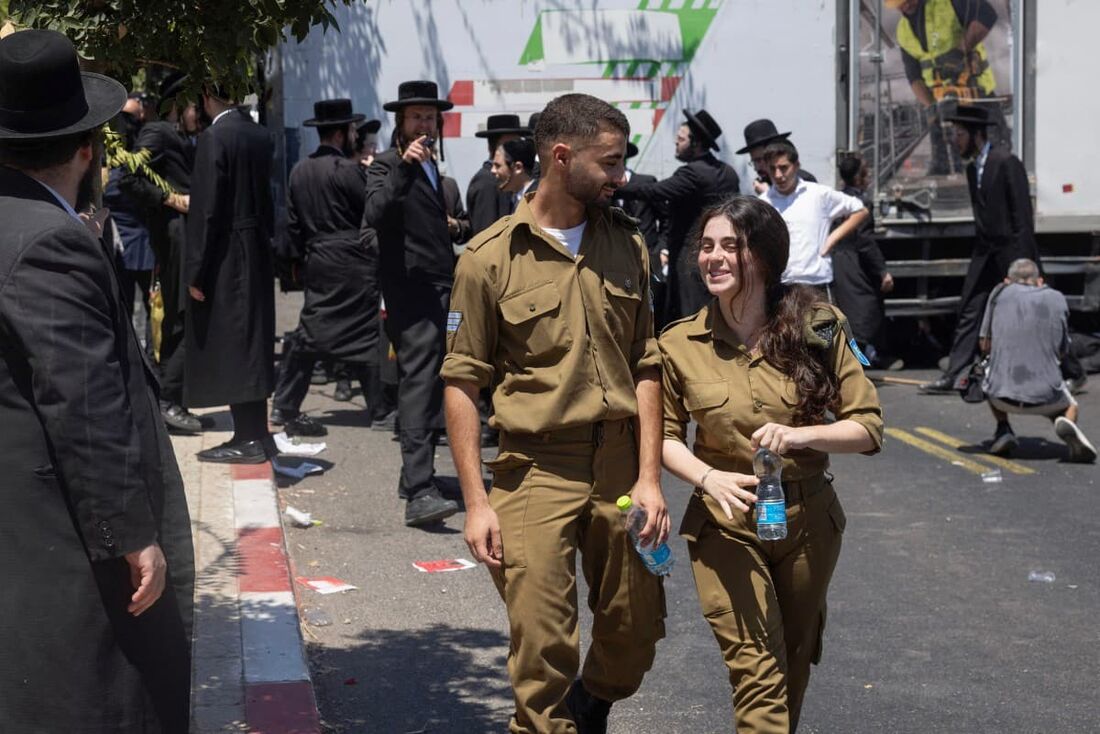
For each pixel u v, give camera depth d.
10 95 3.28
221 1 4.22
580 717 4.31
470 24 11.44
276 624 5.60
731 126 11.91
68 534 3.24
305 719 4.71
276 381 10.95
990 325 9.62
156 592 3.26
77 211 3.51
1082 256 12.84
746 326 4.08
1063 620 6.25
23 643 3.22
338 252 9.66
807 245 10.84
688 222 10.40
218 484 7.83
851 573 6.96
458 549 7.29
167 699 3.45
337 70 11.35
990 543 7.47
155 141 8.91
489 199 9.48
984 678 5.55
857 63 12.03
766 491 3.91
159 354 9.58
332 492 8.40
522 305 3.97
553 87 11.57
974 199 11.75
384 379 9.57
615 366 4.02
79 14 4.13
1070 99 12.34
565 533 3.95
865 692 5.41
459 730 4.97
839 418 4.08
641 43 11.66
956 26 12.13
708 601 4.01
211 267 8.02
